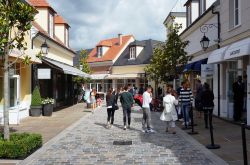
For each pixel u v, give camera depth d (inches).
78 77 1421.0
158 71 1000.9
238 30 658.2
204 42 751.7
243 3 630.5
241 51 542.6
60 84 1226.0
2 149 358.9
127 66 1936.5
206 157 370.3
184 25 1348.4
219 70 781.3
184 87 612.4
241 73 665.6
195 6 1047.6
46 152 402.3
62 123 697.0
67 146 440.8
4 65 392.8
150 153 394.9
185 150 411.2
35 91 825.5
